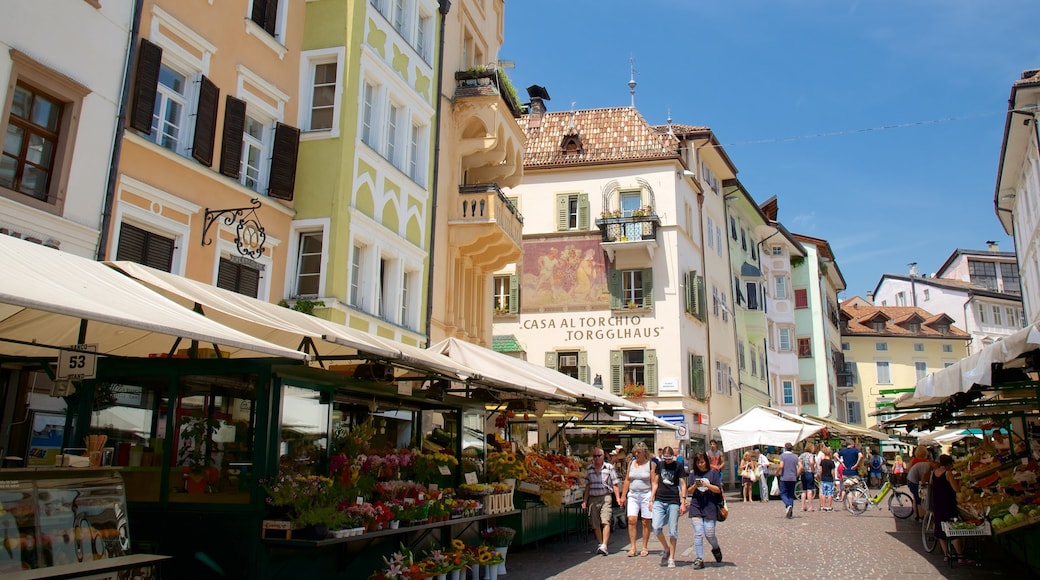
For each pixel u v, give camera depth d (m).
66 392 7.80
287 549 8.77
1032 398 16.72
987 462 19.94
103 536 6.56
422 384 13.35
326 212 16.19
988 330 73.50
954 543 13.65
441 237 21.66
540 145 38.28
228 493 8.70
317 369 9.81
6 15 10.20
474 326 24.05
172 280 9.37
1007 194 36.97
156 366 9.08
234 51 14.91
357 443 10.30
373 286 17.44
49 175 10.90
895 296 84.69
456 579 11.05
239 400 8.93
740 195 46.34
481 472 14.55
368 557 10.06
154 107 12.94
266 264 15.45
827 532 19.05
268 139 15.97
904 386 72.50
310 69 17.11
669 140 37.06
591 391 16.42
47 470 6.26
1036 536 11.88
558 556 15.12
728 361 42.25
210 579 8.44
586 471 19.58
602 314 35.50
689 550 15.72
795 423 28.28
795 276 61.69
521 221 24.97
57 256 7.17
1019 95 26.86
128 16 12.23
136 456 8.95
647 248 35.16
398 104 19.47
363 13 17.38
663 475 13.84
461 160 23.39
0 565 5.66
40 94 10.84
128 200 12.24
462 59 24.06
